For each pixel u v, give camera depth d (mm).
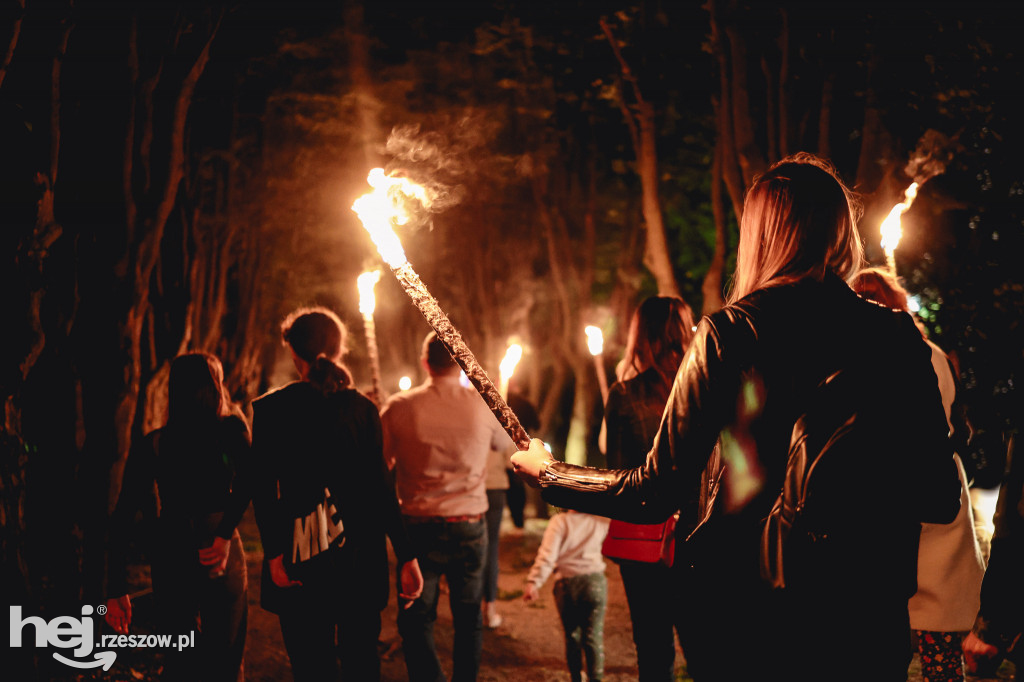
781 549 1852
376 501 3822
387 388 18188
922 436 1908
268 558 3682
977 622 2438
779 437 1887
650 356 4125
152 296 7934
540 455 2111
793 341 1907
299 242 15070
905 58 6879
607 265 16828
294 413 3705
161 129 7594
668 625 3936
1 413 4367
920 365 1960
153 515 3971
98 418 5926
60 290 5996
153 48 6406
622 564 3996
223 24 9469
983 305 6062
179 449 3906
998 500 2441
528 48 11906
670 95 9602
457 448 4621
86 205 6293
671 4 8961
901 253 7469
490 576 6891
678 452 1916
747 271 2100
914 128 7039
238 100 11398
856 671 1830
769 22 7352
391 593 7785
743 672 1893
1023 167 6457
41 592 5844
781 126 7316
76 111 6277
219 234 11828
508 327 16922
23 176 4660
